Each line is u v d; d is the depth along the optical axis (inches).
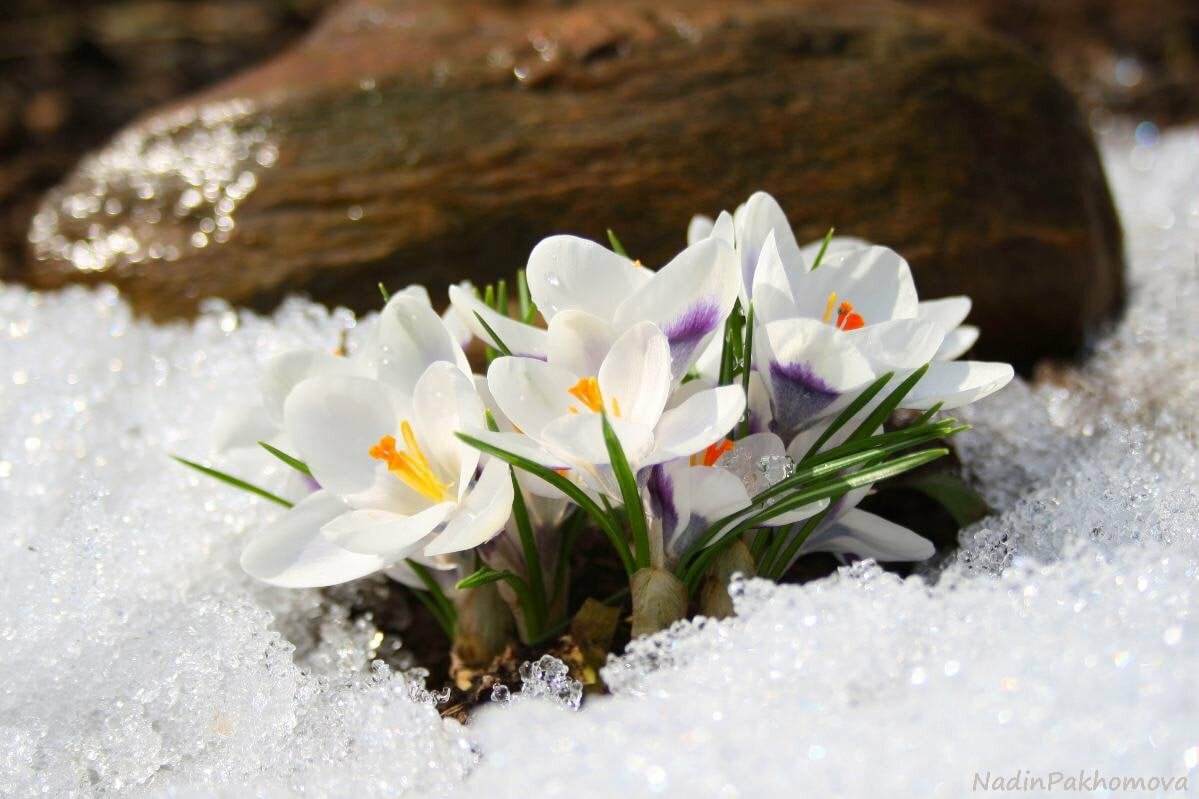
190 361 24.8
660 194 25.2
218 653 21.0
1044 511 21.6
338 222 25.5
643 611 20.0
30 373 25.2
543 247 20.3
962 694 19.2
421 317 20.6
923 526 22.6
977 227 25.1
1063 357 25.9
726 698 19.5
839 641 19.6
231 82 29.3
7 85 42.3
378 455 20.1
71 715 20.9
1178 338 26.0
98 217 26.8
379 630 22.7
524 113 26.0
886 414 20.4
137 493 23.0
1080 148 26.7
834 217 25.0
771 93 25.9
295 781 20.2
